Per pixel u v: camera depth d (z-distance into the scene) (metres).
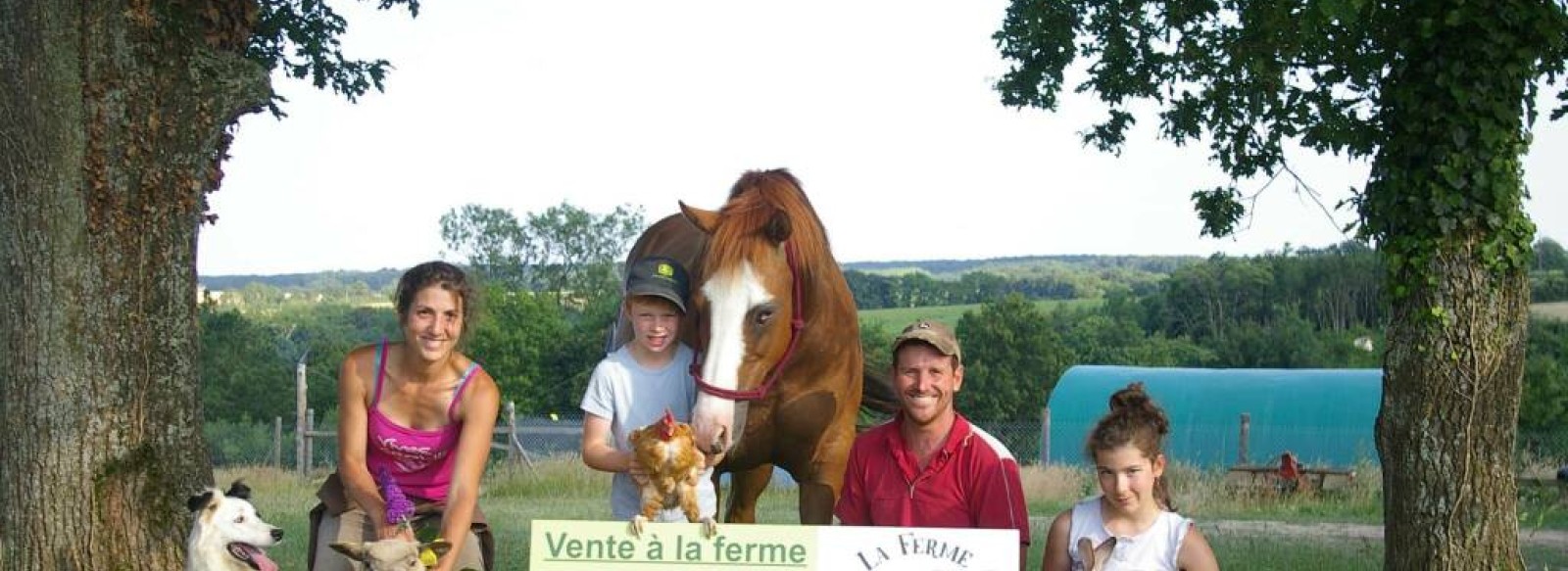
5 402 7.56
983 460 5.24
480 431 5.45
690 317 6.18
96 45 7.54
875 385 7.54
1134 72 12.09
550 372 48.69
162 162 7.75
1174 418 26.30
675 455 4.91
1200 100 11.65
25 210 7.49
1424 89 8.44
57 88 7.47
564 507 17.14
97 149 7.55
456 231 79.69
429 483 5.58
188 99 7.81
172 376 7.81
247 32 8.20
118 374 7.60
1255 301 71.88
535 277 79.25
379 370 5.46
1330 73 9.67
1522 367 8.41
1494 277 8.34
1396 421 8.50
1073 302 92.06
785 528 4.83
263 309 84.56
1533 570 11.90
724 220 5.99
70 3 7.49
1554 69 8.80
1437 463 8.30
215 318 45.31
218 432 31.17
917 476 5.28
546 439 29.09
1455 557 8.23
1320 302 70.56
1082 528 4.84
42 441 7.48
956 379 5.26
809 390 6.39
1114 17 11.94
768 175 6.25
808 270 6.12
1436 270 8.37
